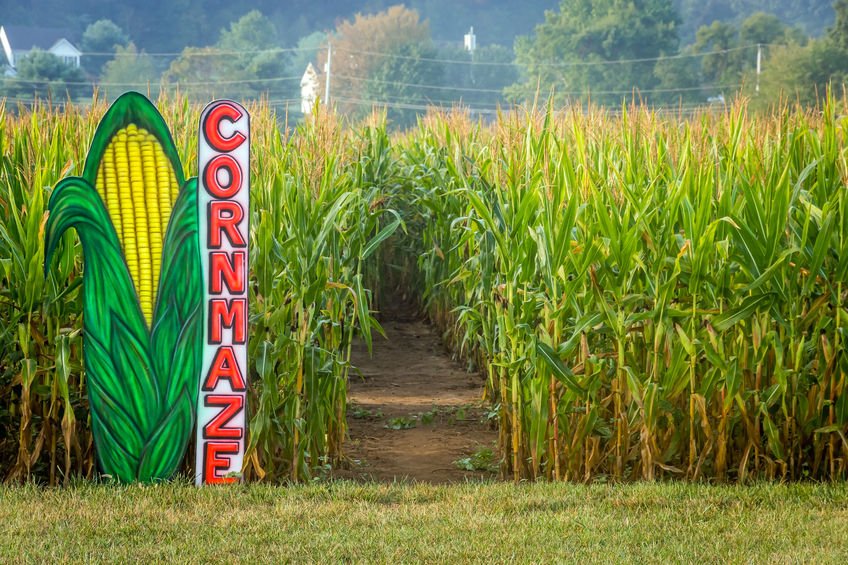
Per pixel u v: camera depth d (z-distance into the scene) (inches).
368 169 674.8
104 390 312.5
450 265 557.3
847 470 324.8
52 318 322.7
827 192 337.4
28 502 293.9
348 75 4136.3
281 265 339.3
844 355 316.5
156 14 6378.0
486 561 254.4
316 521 283.9
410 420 435.2
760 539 269.9
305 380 333.1
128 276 311.0
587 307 322.7
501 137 378.6
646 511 293.0
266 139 389.7
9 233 313.6
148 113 310.3
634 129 378.9
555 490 313.1
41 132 377.1
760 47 3676.2
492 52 5098.4
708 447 318.7
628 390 323.3
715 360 310.2
